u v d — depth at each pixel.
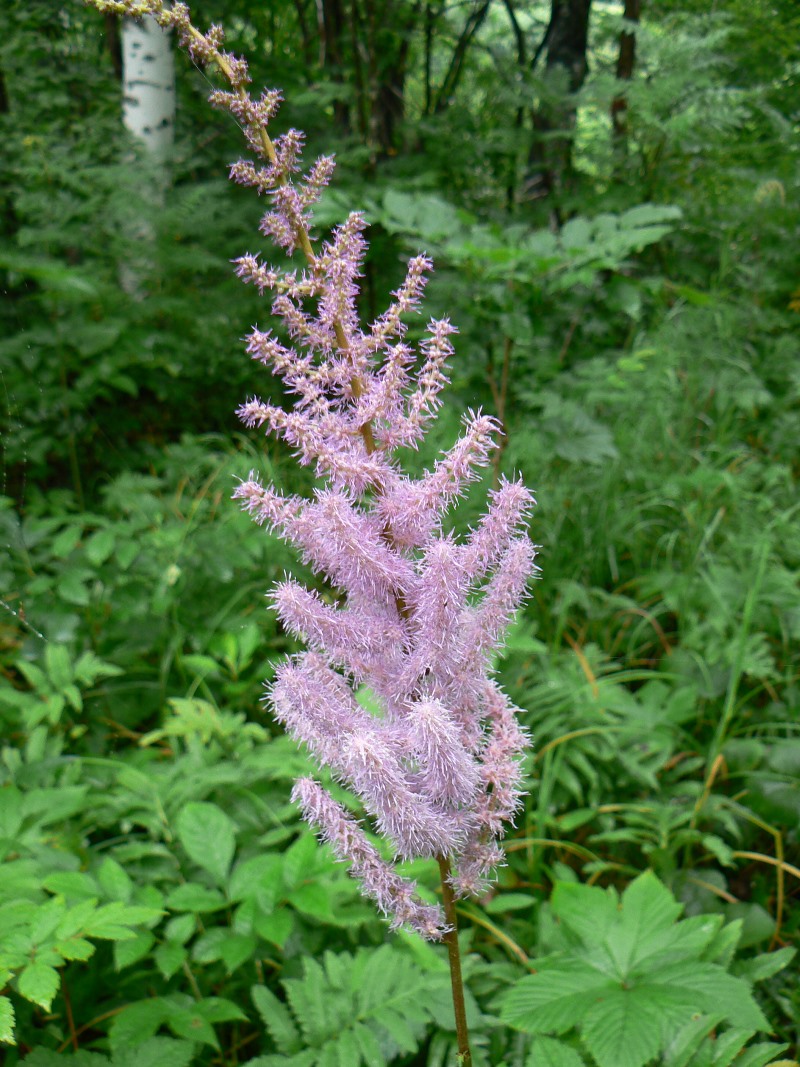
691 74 5.96
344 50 7.31
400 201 4.39
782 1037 2.14
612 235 4.13
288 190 1.27
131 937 1.80
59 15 5.98
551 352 5.42
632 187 6.32
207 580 3.51
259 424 1.26
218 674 3.27
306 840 2.12
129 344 4.54
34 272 3.92
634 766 2.74
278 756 2.55
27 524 3.46
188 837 2.16
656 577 3.67
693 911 2.45
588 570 3.91
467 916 2.42
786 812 2.60
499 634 1.37
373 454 1.29
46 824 2.40
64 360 4.57
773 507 4.12
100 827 2.52
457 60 9.23
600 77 6.19
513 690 3.11
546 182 7.83
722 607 3.27
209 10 6.51
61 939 1.68
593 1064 1.90
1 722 3.01
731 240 6.47
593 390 4.72
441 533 1.35
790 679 3.14
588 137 7.07
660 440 4.66
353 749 1.20
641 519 4.18
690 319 5.45
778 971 2.27
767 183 5.96
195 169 6.15
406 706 1.33
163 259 4.80
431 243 4.32
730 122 5.88
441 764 1.25
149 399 5.18
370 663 1.32
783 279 6.28
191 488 4.31
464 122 7.14
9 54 5.28
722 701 3.20
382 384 1.28
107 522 3.48
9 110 5.25
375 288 5.74
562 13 8.39
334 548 1.28
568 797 2.76
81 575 3.26
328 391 1.33
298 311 1.30
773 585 3.38
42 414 4.42
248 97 1.28
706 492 4.14
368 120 6.23
